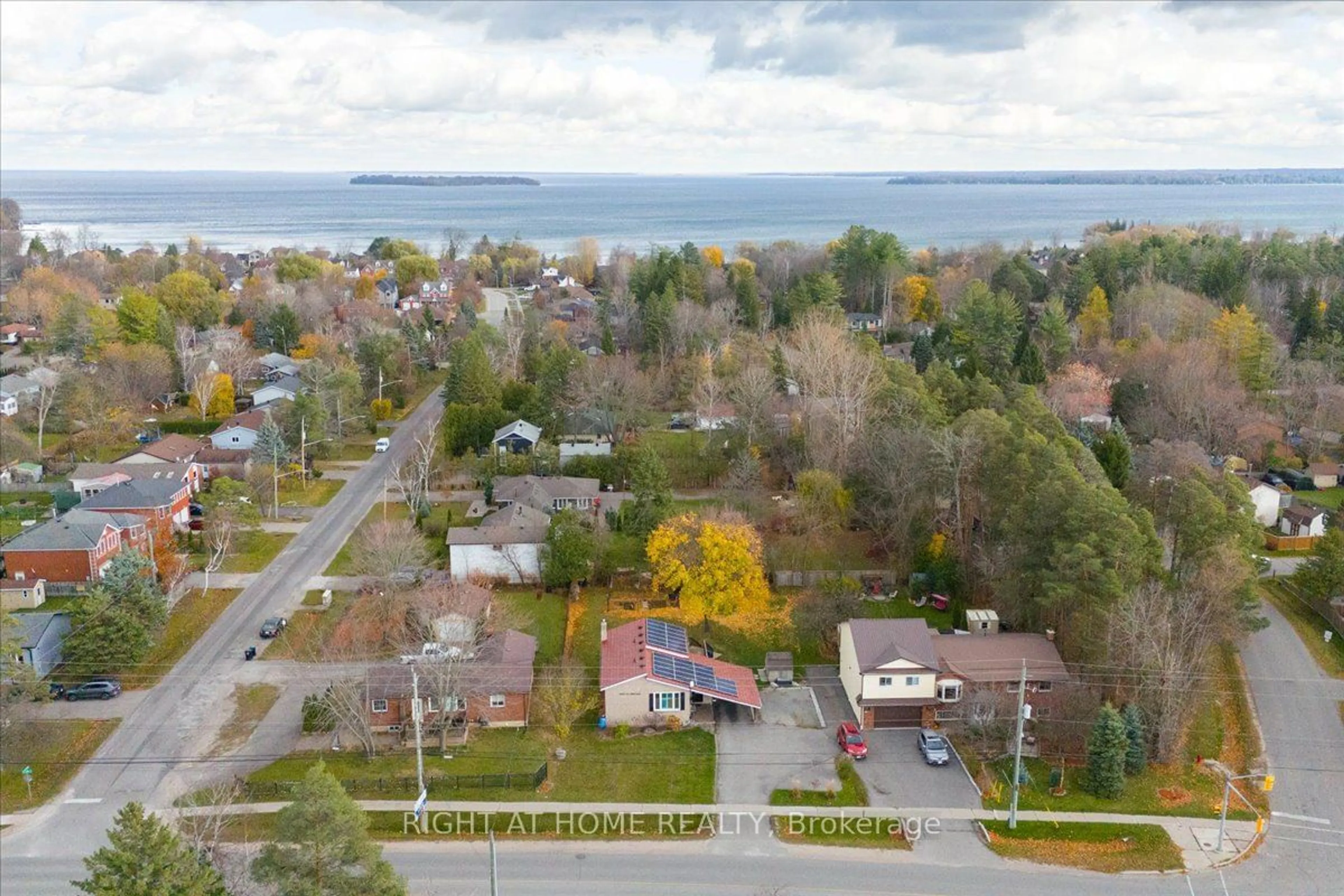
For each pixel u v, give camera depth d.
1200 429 97.44
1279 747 53.06
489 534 73.75
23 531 78.81
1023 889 42.12
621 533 80.19
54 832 45.00
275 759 50.81
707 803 48.06
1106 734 48.56
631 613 69.00
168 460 91.62
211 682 58.53
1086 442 88.81
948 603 69.25
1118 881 42.62
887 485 74.31
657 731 54.72
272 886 39.06
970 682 55.03
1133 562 56.06
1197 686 56.12
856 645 56.34
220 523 74.50
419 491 86.19
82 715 54.94
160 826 34.91
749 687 57.62
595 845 44.84
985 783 49.78
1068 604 58.16
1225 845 45.03
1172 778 50.47
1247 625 59.84
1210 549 60.34
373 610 64.81
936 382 93.94
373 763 50.47
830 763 51.66
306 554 77.69
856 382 85.31
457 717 54.88
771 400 94.19
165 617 62.25
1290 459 98.25
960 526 70.94
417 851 44.22
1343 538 68.81
